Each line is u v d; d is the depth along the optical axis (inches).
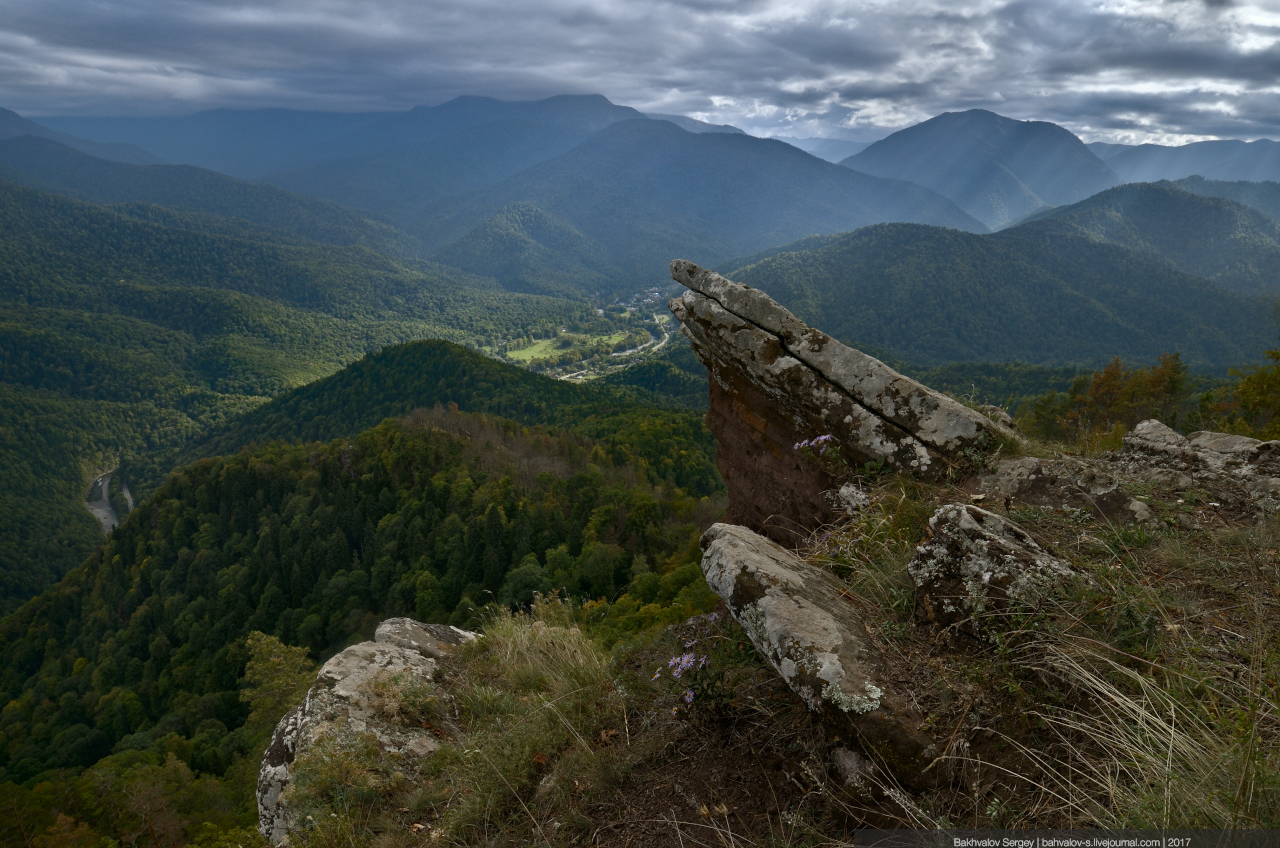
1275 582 103.2
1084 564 109.6
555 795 118.7
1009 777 78.7
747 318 225.1
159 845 1248.8
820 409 195.9
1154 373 1418.6
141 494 7849.4
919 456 172.1
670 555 2287.2
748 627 107.9
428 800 137.6
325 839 126.3
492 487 3331.7
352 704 174.6
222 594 3203.7
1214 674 82.0
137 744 2274.9
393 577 2974.9
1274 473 158.2
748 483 239.3
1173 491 152.8
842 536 149.5
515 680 191.0
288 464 4298.7
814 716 95.5
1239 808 63.1
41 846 1205.7
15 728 2965.1
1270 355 824.3
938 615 103.7
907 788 80.7
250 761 1441.9
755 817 93.7
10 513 6560.0
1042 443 196.7
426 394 6983.3
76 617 4092.0
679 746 115.8
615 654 169.8
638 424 4559.5
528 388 6688.0
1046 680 86.8
